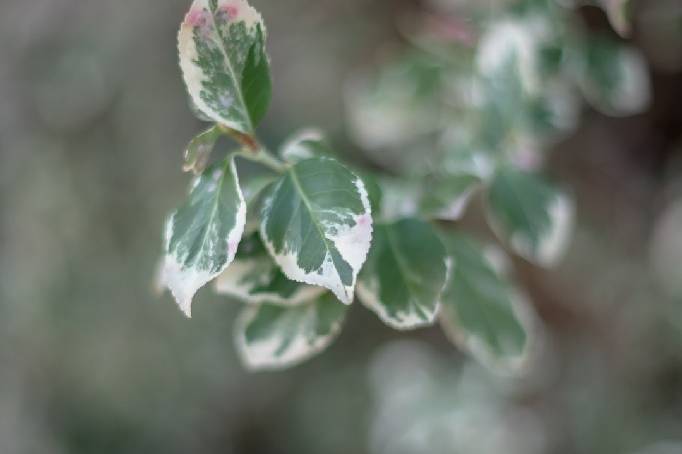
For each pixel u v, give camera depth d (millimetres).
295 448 1209
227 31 387
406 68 639
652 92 903
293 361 430
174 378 1089
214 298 1076
